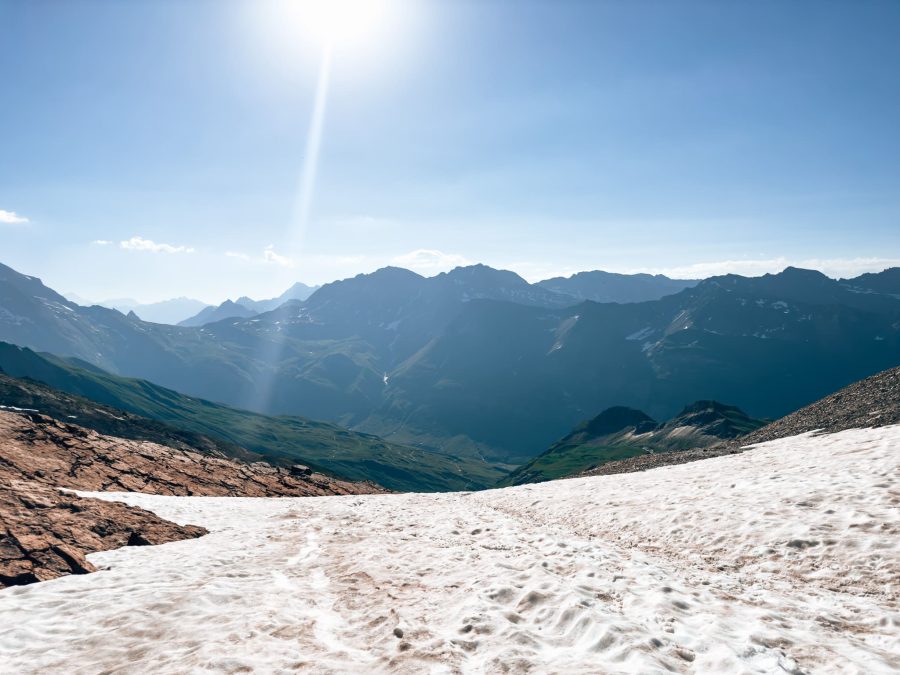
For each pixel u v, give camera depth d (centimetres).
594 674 995
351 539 2727
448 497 5219
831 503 2184
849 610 1364
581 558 1919
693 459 5259
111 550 2312
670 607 1348
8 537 2089
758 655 1057
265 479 5762
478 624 1315
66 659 1285
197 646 1297
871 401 4875
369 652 1245
